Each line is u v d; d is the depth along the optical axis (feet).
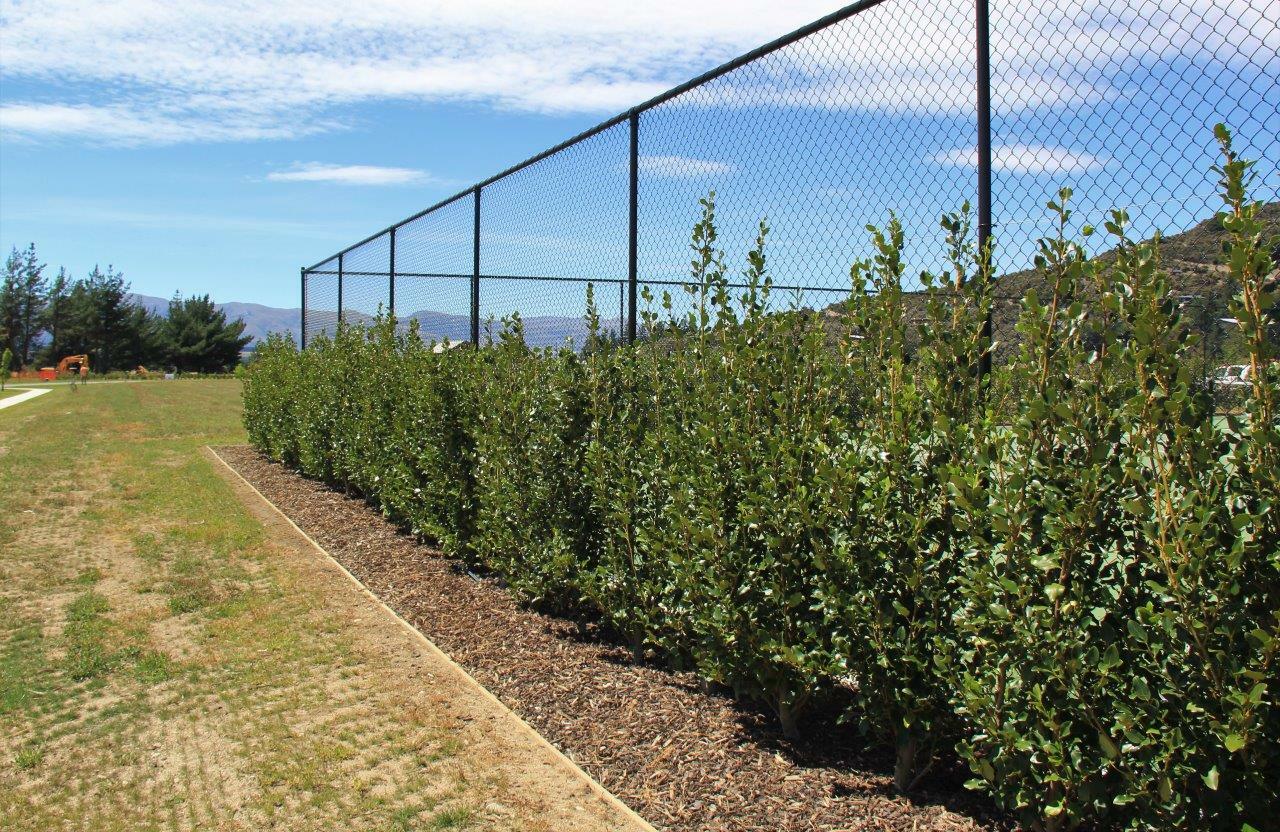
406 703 13.58
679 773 11.07
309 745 12.22
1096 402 7.74
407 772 11.39
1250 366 6.98
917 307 11.50
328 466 34.04
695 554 12.40
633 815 10.17
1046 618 7.73
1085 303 9.02
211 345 212.84
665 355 14.96
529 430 17.76
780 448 10.83
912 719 9.73
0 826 10.38
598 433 15.93
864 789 10.37
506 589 19.67
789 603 10.80
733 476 11.97
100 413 79.25
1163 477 7.08
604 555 15.75
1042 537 8.05
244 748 12.19
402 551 23.57
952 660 9.15
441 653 15.74
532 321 21.44
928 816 9.70
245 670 15.10
